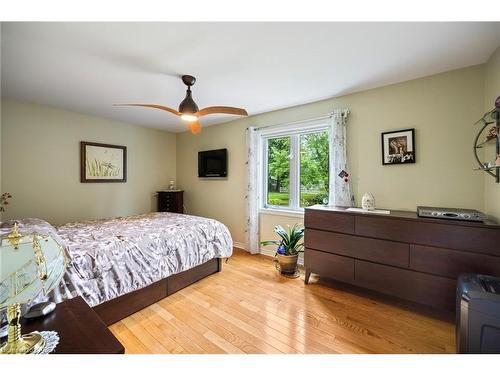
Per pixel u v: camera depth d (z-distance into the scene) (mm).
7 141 2852
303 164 3373
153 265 2105
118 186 3979
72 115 3396
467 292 1299
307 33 1590
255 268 3047
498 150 1703
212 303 2176
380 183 2566
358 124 2703
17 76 2254
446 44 1729
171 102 3016
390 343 1626
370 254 2141
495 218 1796
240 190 3924
